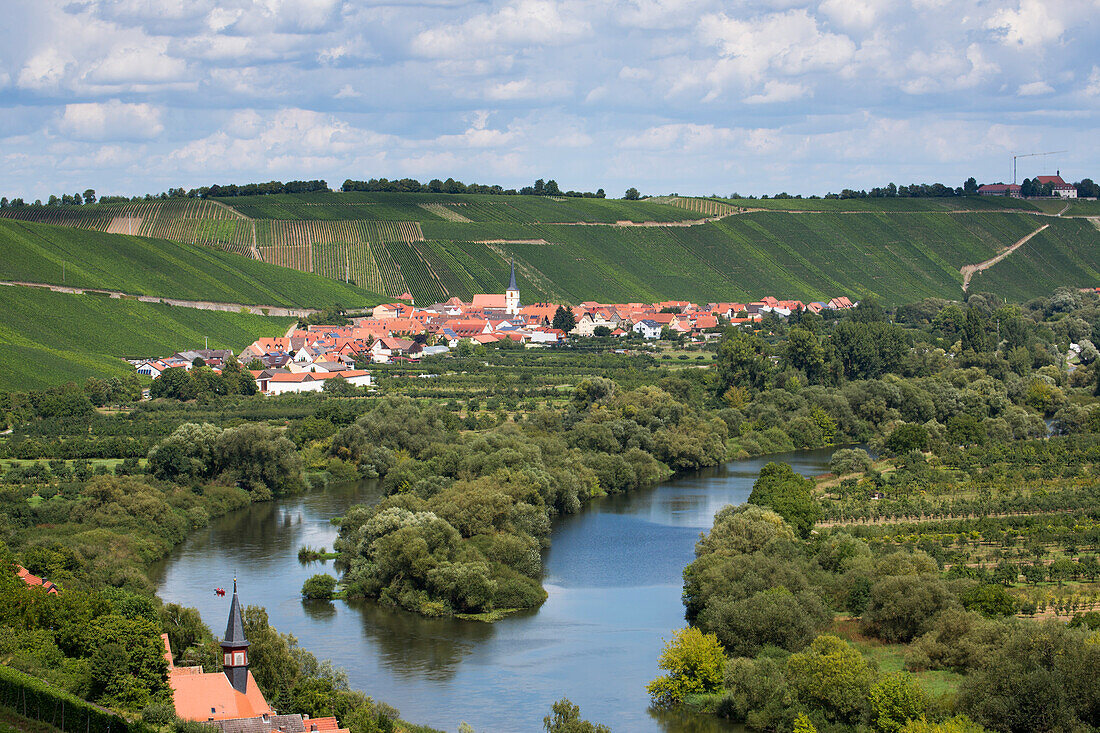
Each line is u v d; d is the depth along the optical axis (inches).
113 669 5442.9
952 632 6683.1
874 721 5920.3
